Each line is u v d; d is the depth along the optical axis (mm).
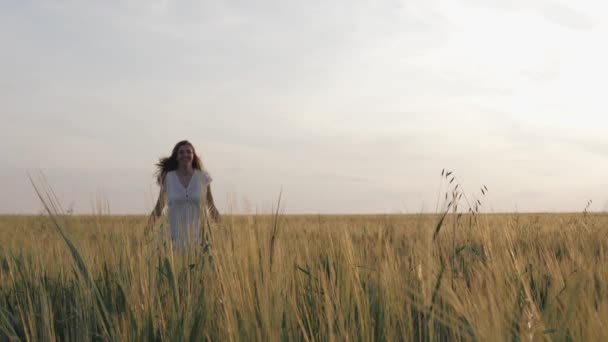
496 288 2695
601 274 3041
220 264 2988
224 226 3297
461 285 2842
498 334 2154
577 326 2275
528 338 2207
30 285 3742
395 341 2627
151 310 2797
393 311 2799
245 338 2514
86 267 3141
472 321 2334
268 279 2766
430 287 2777
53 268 4145
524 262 3809
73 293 3574
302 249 3959
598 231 5613
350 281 3059
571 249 4566
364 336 2604
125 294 3002
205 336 2727
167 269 3234
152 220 4016
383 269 3156
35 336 2883
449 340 2617
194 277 3229
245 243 2977
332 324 2625
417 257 3158
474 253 3818
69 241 3160
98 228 3516
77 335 2936
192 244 3670
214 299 2938
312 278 3275
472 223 4012
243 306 2604
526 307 2441
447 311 2707
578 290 2541
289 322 2678
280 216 3281
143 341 2719
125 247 3449
